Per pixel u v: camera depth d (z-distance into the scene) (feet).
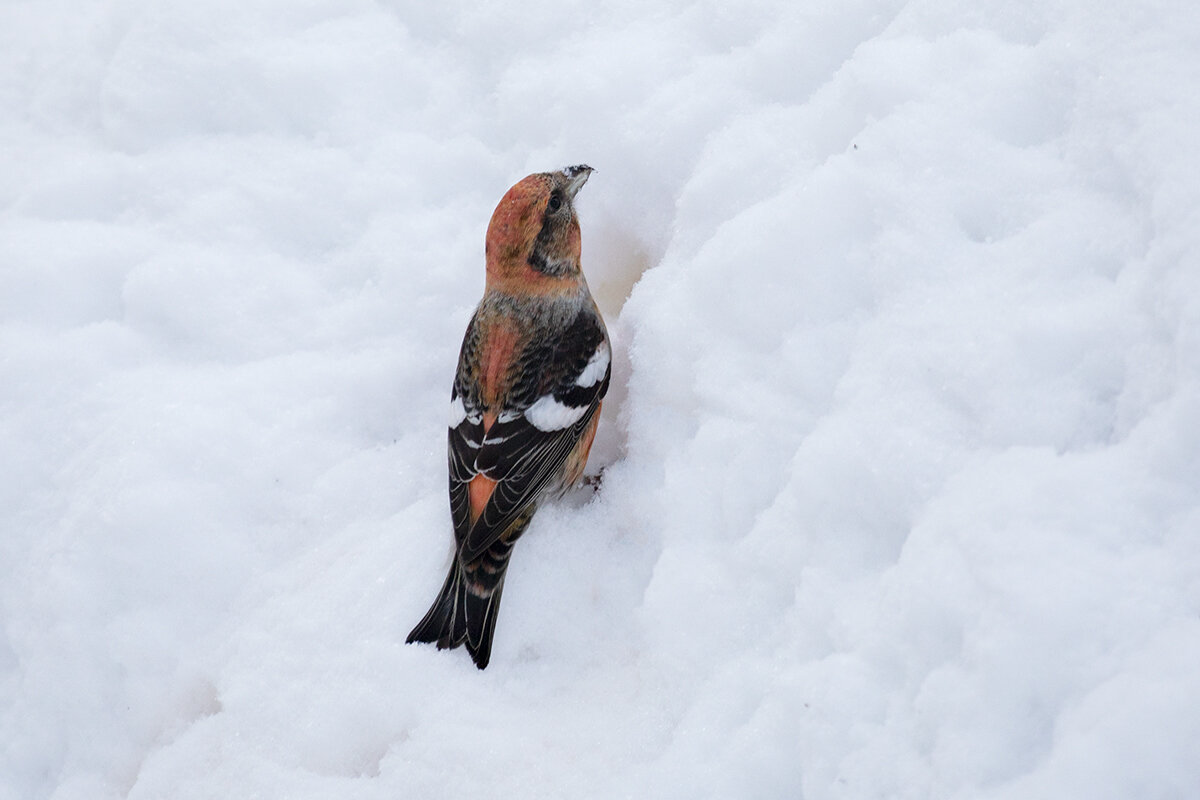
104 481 15.71
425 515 15.28
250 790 13.43
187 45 19.62
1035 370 11.07
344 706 13.74
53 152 20.12
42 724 15.07
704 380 13.92
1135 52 12.15
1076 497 9.98
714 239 14.46
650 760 12.02
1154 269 10.78
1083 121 12.32
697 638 12.46
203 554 15.30
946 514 10.64
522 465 14.84
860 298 13.14
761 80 15.93
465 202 17.98
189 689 14.83
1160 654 8.93
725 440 13.44
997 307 11.65
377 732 13.64
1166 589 9.25
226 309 17.37
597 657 13.80
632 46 17.34
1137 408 10.44
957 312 11.89
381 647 14.08
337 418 16.34
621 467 15.17
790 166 14.79
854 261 13.24
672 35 17.24
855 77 14.35
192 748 14.10
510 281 15.17
